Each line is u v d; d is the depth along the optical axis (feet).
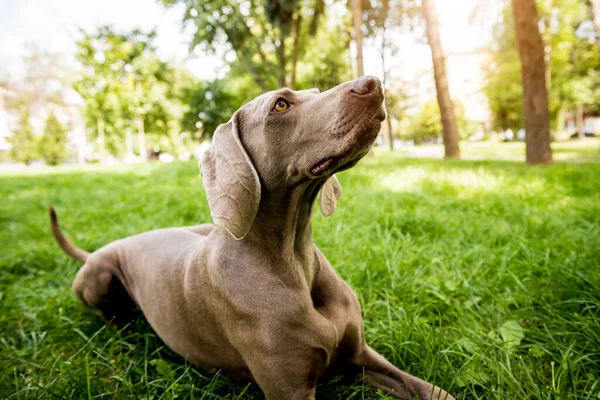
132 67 116.88
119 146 152.76
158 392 7.46
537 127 35.94
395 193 21.70
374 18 73.97
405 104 101.04
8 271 14.74
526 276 10.35
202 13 76.54
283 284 6.11
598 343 7.09
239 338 6.33
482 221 14.99
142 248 9.29
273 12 71.20
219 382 7.29
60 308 10.67
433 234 14.47
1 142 181.37
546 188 20.40
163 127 135.54
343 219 16.92
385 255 11.84
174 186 34.06
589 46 93.61
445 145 52.24
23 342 9.70
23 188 41.52
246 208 5.89
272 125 6.15
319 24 76.43
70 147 179.42
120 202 26.81
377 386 6.86
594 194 18.38
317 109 5.97
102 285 9.48
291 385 5.97
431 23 51.29
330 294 6.77
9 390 7.75
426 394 6.31
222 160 6.17
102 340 9.38
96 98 114.32
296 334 5.97
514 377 6.75
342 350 6.84
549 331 7.77
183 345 7.70
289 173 6.13
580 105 105.19
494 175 26.55
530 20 35.32
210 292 6.71
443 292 10.00
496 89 105.19
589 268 10.13
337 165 5.84
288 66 87.56
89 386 6.83
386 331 8.39
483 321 8.89
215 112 111.14
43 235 19.49
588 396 5.75
